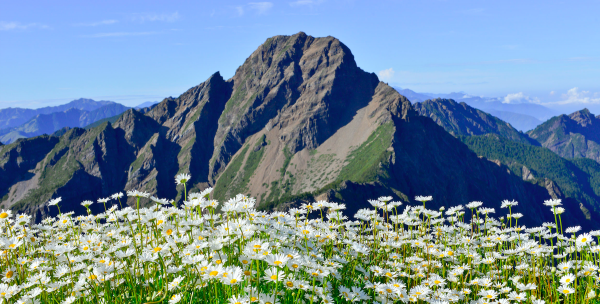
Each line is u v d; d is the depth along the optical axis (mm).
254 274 1686
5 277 1834
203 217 1941
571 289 1979
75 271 1805
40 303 1712
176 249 1825
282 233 1948
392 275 1967
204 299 1694
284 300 1666
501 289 2059
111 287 1788
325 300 1678
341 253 2127
